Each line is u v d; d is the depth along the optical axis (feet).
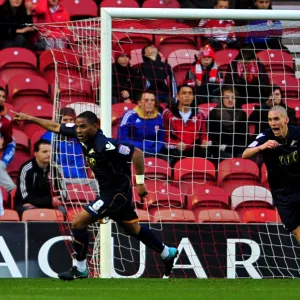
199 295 74.79
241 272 116.06
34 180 129.29
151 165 129.59
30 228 114.32
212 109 132.98
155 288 83.82
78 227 89.30
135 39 152.66
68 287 84.58
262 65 143.02
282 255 117.60
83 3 163.63
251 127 135.23
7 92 149.38
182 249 115.55
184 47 155.43
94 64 130.72
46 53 155.02
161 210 126.52
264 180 134.41
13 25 154.30
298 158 96.53
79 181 123.03
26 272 112.47
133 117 129.39
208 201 130.41
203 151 134.00
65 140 122.83
